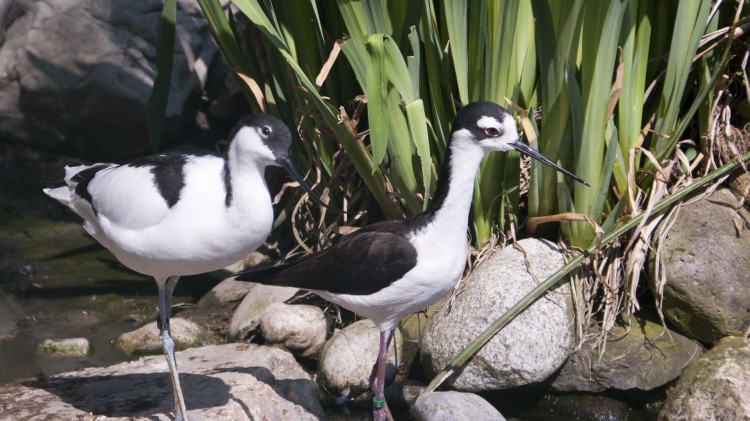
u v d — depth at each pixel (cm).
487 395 831
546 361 811
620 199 852
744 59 893
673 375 827
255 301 956
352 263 732
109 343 920
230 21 1001
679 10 821
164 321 725
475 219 892
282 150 661
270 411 765
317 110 895
